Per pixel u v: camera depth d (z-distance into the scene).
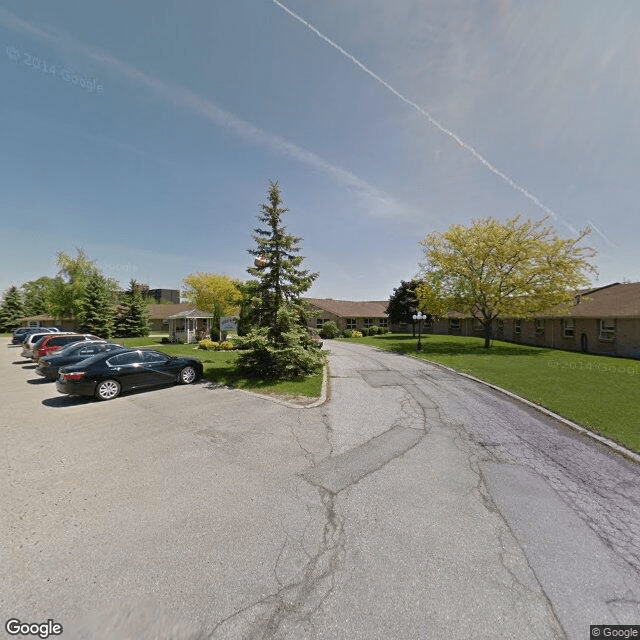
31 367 15.73
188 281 30.45
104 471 4.56
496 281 20.84
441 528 3.29
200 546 3.04
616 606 2.41
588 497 3.90
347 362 15.55
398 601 2.44
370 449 5.29
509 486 4.14
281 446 5.42
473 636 2.18
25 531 3.26
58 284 34.84
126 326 38.28
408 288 31.95
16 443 5.62
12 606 2.41
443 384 10.38
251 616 2.33
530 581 2.63
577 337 20.73
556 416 6.93
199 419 6.88
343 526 3.33
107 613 2.36
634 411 7.07
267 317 11.08
